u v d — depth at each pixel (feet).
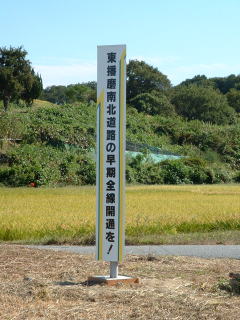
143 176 178.50
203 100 322.96
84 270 36.47
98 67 32.55
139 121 246.47
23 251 44.04
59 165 172.35
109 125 32.50
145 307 27.20
